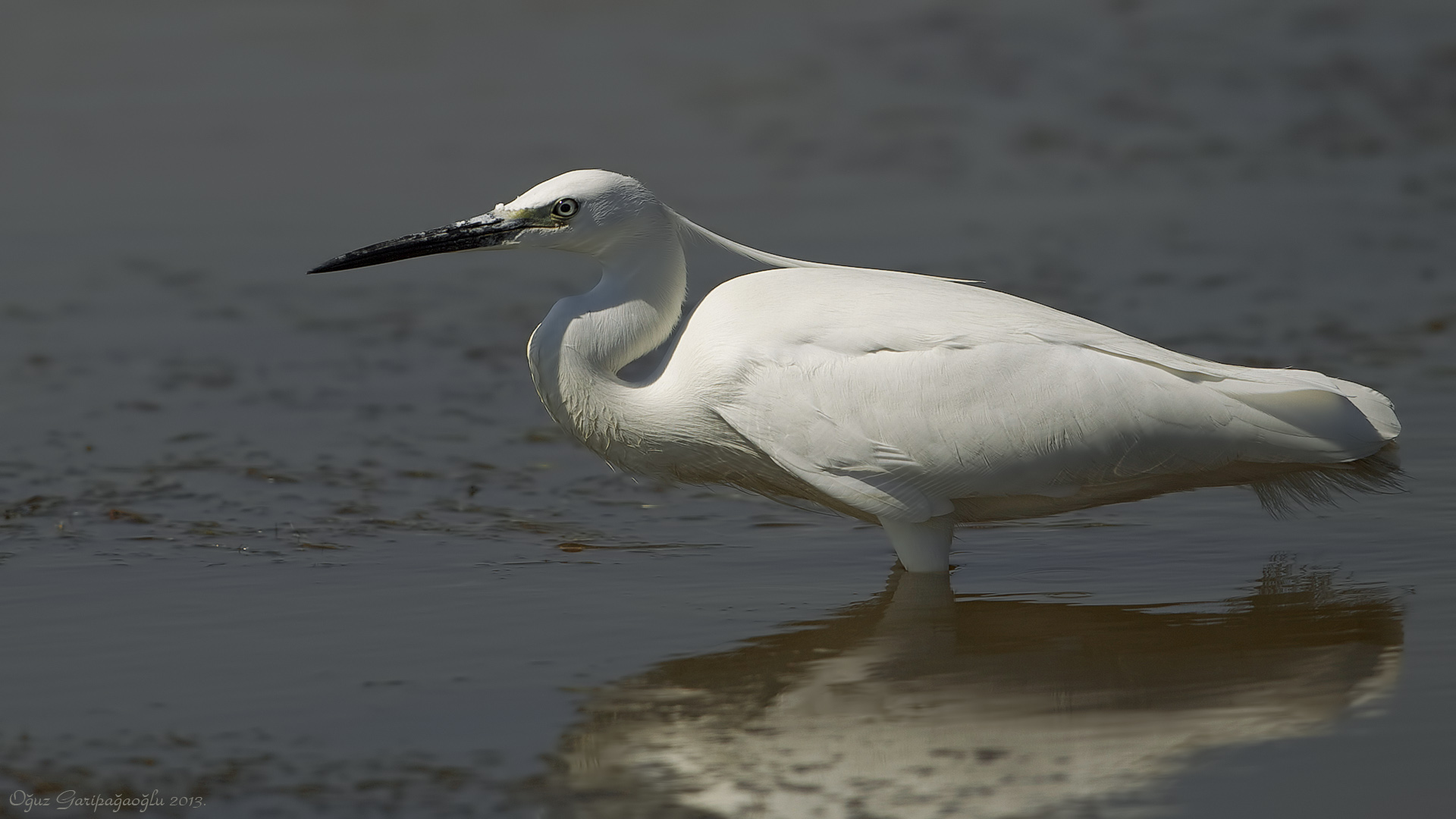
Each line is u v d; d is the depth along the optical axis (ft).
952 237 74.33
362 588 36.45
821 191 83.66
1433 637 32.45
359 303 66.33
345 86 107.34
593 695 30.42
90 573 37.29
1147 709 29.40
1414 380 50.90
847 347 36.14
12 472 45.14
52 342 59.98
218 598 35.73
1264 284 65.46
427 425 50.21
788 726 28.96
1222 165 88.48
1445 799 25.22
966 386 35.42
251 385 54.70
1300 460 35.40
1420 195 80.94
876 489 36.06
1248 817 24.88
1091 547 39.52
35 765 27.61
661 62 115.24
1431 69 108.58
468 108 101.96
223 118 98.99
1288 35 119.96
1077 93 105.81
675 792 26.45
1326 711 28.94
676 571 37.81
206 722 29.30
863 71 112.16
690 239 39.52
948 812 25.48
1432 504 40.75
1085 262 69.72
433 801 26.18
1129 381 35.24
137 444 48.01
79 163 88.84
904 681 31.07
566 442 48.65
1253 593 35.65
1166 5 130.41
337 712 29.66
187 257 72.59
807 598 35.96
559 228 38.29
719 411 36.65
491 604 35.42
